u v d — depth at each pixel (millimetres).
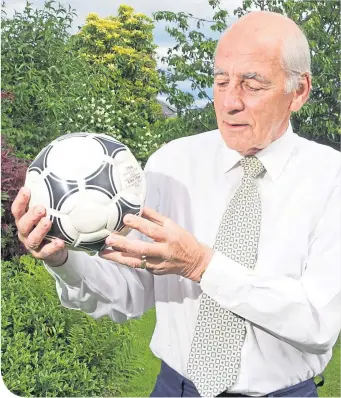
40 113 5992
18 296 3875
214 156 2348
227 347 2160
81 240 1872
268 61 2039
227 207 2240
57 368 3492
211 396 2150
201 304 2182
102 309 2301
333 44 6938
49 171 1853
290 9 6922
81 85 6664
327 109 6750
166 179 2371
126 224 1864
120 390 3723
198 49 7016
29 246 1873
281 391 2180
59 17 6270
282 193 2230
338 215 2207
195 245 1962
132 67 8000
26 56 6020
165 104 7574
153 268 1971
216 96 2133
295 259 2168
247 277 2020
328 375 4609
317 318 2086
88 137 1940
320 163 2277
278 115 2115
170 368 2260
